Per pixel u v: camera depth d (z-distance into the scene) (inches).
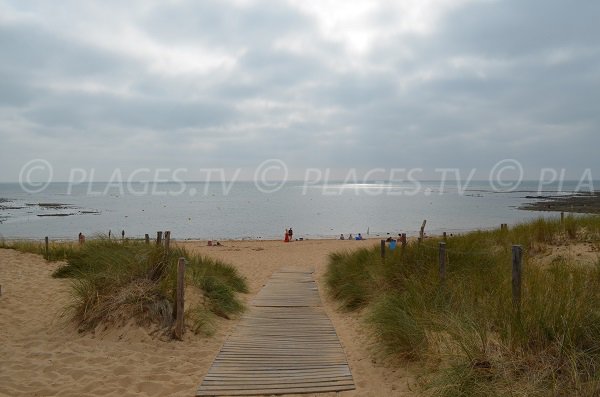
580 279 217.2
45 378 187.3
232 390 177.2
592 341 150.8
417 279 277.1
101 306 256.7
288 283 463.8
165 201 3189.0
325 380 186.5
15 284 360.2
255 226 1598.2
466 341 163.5
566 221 468.8
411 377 180.2
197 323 262.8
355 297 327.0
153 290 269.1
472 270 277.6
